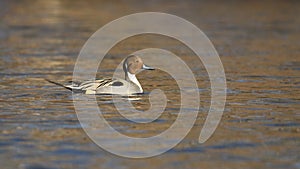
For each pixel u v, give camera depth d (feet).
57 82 60.54
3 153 37.11
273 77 64.08
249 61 75.36
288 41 94.38
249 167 35.04
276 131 42.32
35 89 56.80
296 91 56.44
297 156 36.91
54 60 75.87
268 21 120.98
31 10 140.56
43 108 48.83
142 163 35.70
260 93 55.62
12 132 41.65
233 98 53.42
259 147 38.70
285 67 70.54
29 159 36.09
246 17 127.85
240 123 44.57
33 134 41.24
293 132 42.04
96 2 157.07
